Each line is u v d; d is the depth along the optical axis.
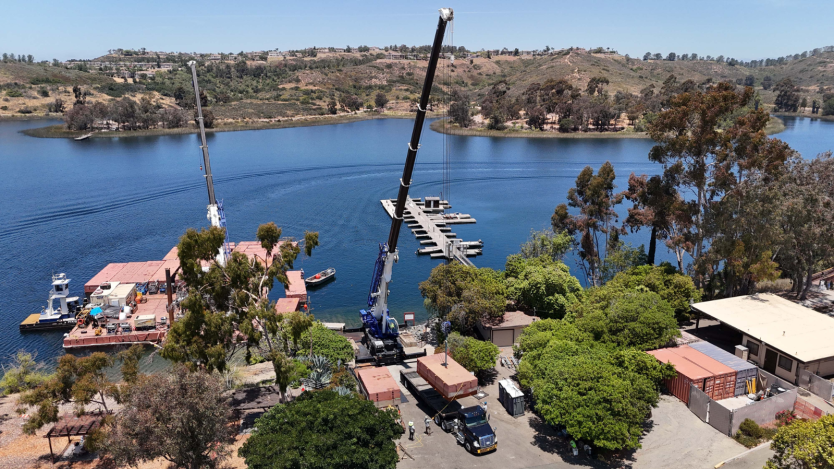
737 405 52.62
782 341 59.34
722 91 74.75
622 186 189.25
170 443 36.69
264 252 113.88
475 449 45.88
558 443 47.94
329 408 40.94
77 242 128.12
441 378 50.88
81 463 44.62
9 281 103.88
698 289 75.75
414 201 172.88
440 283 73.19
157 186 187.12
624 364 52.72
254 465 36.47
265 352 66.00
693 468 43.84
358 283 104.31
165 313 82.56
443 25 50.62
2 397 58.72
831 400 53.28
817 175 83.69
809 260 77.62
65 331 82.88
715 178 76.25
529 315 73.88
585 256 94.06
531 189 193.75
